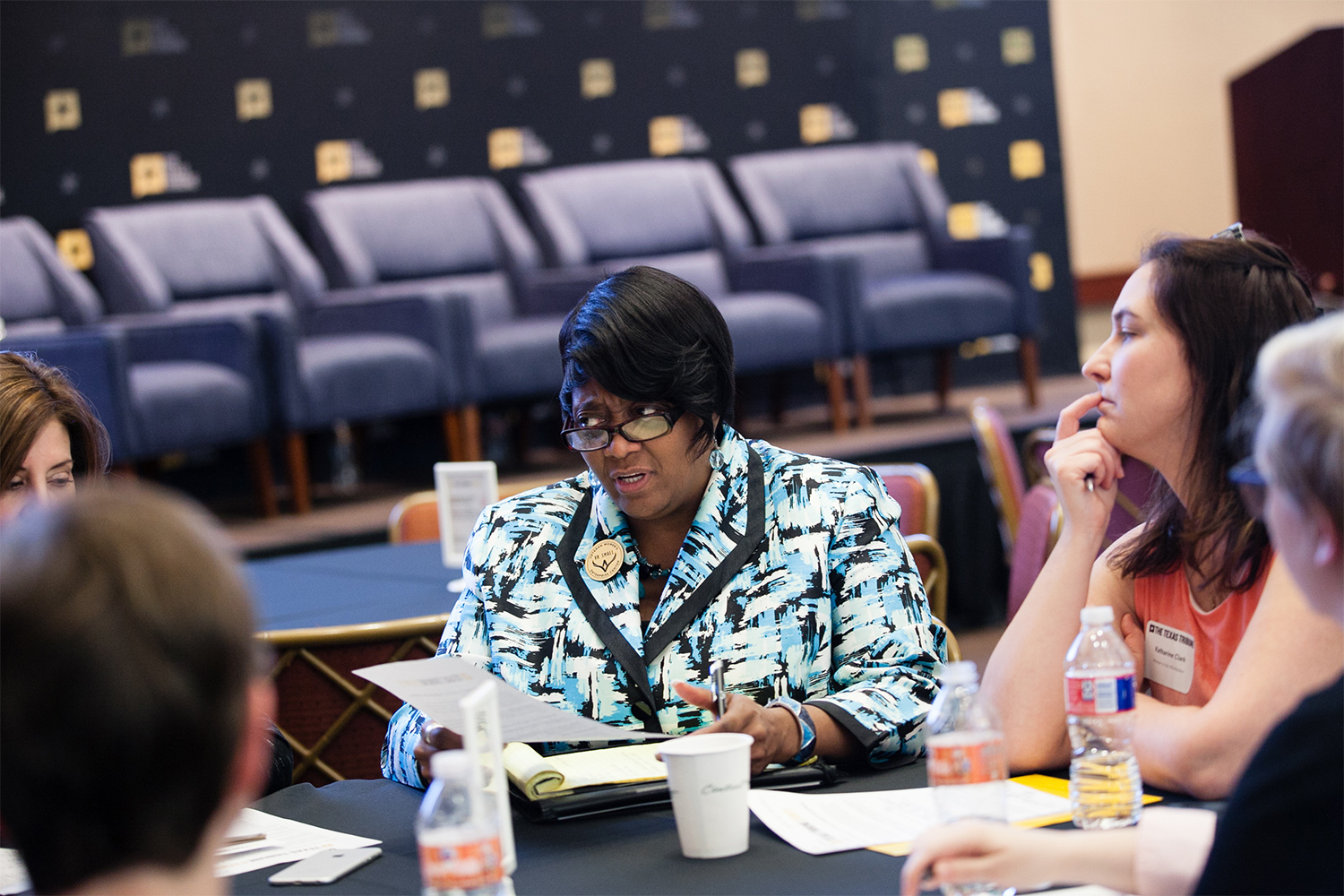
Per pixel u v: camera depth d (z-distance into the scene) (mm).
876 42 13641
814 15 13523
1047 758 2697
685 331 3035
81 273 11602
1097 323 15969
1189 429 2660
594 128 13070
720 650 3021
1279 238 15180
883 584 3082
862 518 3139
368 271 11094
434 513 6855
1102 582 2922
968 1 13836
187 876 1306
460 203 11641
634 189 11977
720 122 13367
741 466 3182
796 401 13508
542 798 2584
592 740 2684
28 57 11453
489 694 2230
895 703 2895
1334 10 16062
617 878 2264
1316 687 2365
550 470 11320
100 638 1217
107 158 11672
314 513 10094
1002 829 1981
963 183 13898
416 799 2820
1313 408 1575
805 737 2746
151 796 1247
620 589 3113
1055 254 14141
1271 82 15047
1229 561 2609
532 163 12906
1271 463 1630
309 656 4539
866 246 12438
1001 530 10414
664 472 3049
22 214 11492
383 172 12469
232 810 1346
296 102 12180
